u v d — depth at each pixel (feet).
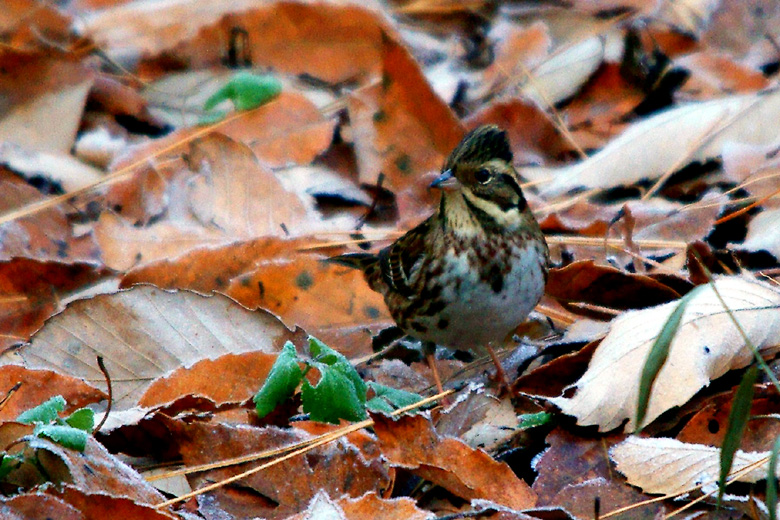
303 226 43.11
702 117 44.78
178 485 26.71
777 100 44.37
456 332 33.73
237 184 43.32
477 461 25.49
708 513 24.39
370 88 47.24
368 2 59.82
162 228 42.22
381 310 37.65
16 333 38.58
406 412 28.60
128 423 27.20
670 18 61.05
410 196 45.62
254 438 26.71
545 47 56.34
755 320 28.25
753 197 40.27
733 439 21.06
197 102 56.29
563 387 30.91
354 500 23.73
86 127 52.49
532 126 50.34
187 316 32.60
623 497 25.23
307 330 37.24
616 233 40.96
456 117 46.57
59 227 44.19
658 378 27.35
